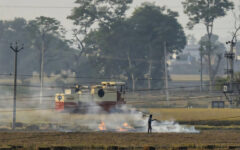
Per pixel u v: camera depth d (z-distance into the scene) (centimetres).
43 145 18125
